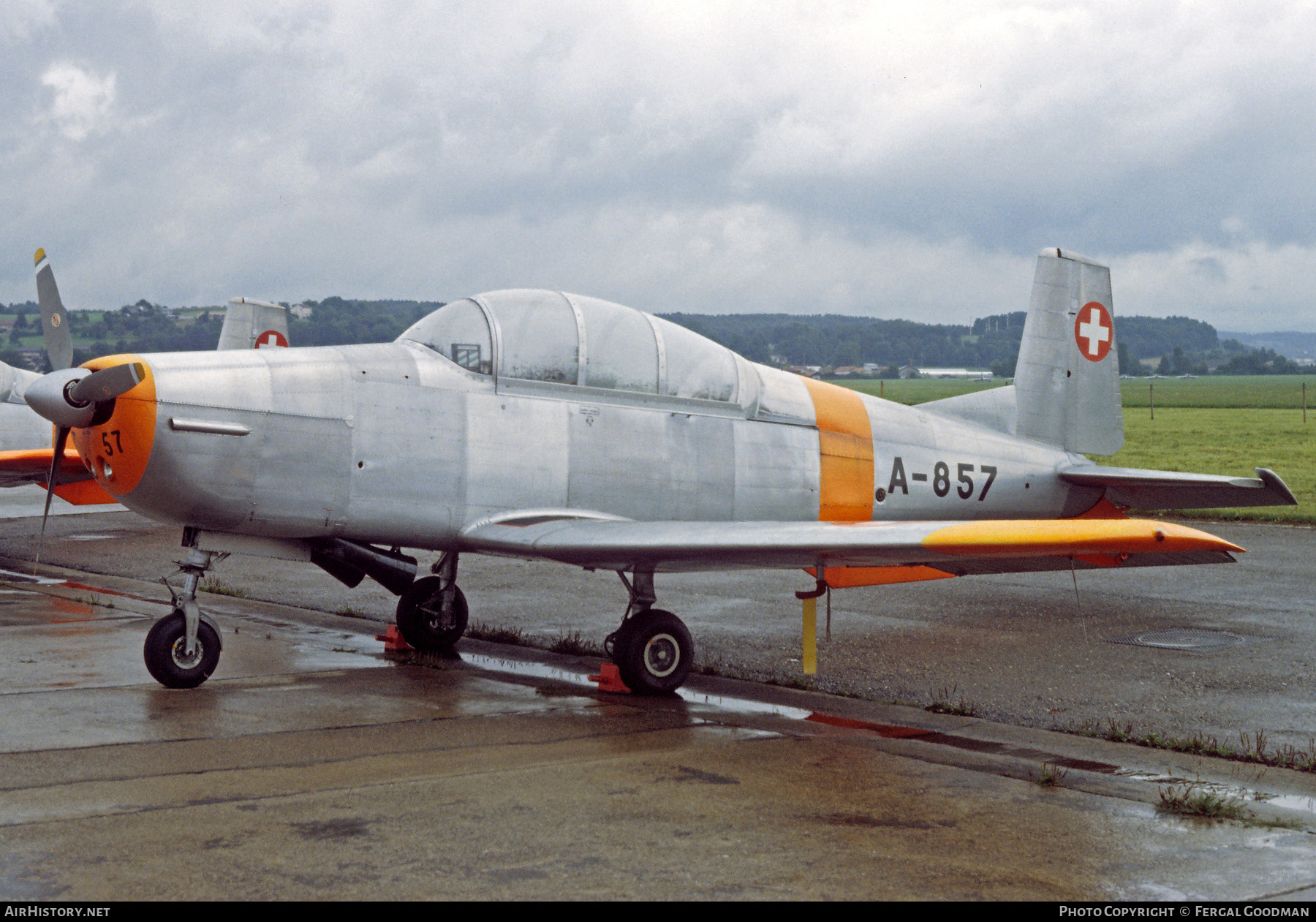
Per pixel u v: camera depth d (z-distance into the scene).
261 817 3.80
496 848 3.54
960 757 4.89
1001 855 3.58
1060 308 9.89
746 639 8.03
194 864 3.35
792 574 11.62
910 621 8.77
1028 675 6.81
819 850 3.59
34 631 7.75
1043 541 5.10
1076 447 10.04
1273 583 10.85
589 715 5.59
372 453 6.45
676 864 3.43
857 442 8.47
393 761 4.58
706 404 7.68
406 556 7.28
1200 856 3.62
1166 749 5.15
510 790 4.19
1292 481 20.11
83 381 5.81
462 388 6.79
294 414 6.23
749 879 3.32
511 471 6.84
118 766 4.44
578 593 10.16
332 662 6.95
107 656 6.88
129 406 5.88
